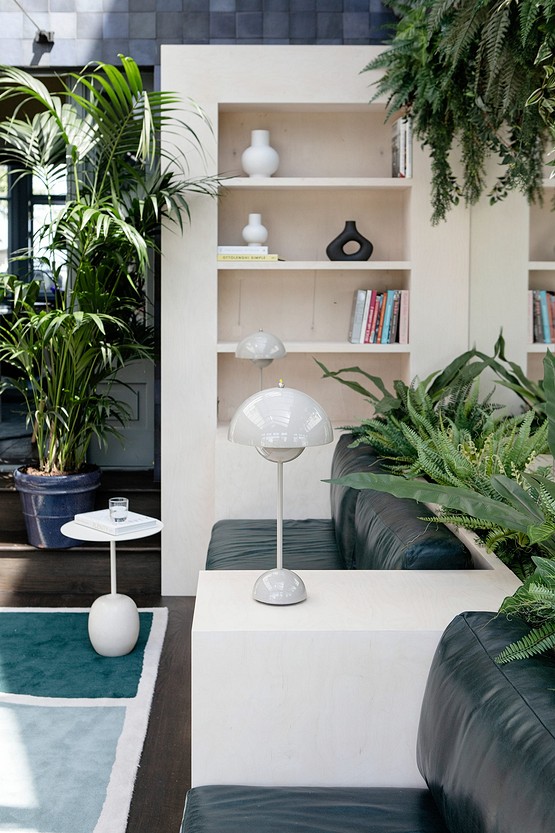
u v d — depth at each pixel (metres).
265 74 4.32
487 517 1.75
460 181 4.30
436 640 1.78
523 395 3.36
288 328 4.84
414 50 3.27
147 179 4.77
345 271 4.80
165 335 4.39
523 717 1.25
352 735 1.79
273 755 1.80
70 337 4.29
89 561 4.50
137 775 2.62
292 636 1.77
